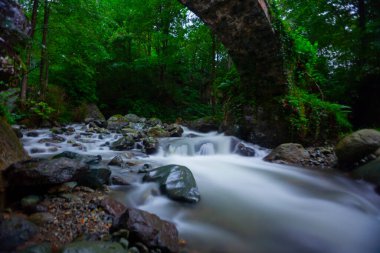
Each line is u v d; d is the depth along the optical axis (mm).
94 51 12492
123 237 2705
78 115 13086
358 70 10492
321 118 8508
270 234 3432
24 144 7254
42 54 8500
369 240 3432
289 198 4711
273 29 7961
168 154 7645
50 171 3621
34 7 9078
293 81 9203
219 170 6211
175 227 3129
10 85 3486
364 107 10664
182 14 17016
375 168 5410
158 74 19109
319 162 7008
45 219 3006
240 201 4438
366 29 9914
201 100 20281
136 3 17109
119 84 18500
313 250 3143
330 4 11680
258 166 6742
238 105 9797
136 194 4098
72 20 10141
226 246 3066
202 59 20203
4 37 2959
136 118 14367
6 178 3609
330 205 4445
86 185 4086
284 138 8570
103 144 8352
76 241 2588
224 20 7816
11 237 2498
